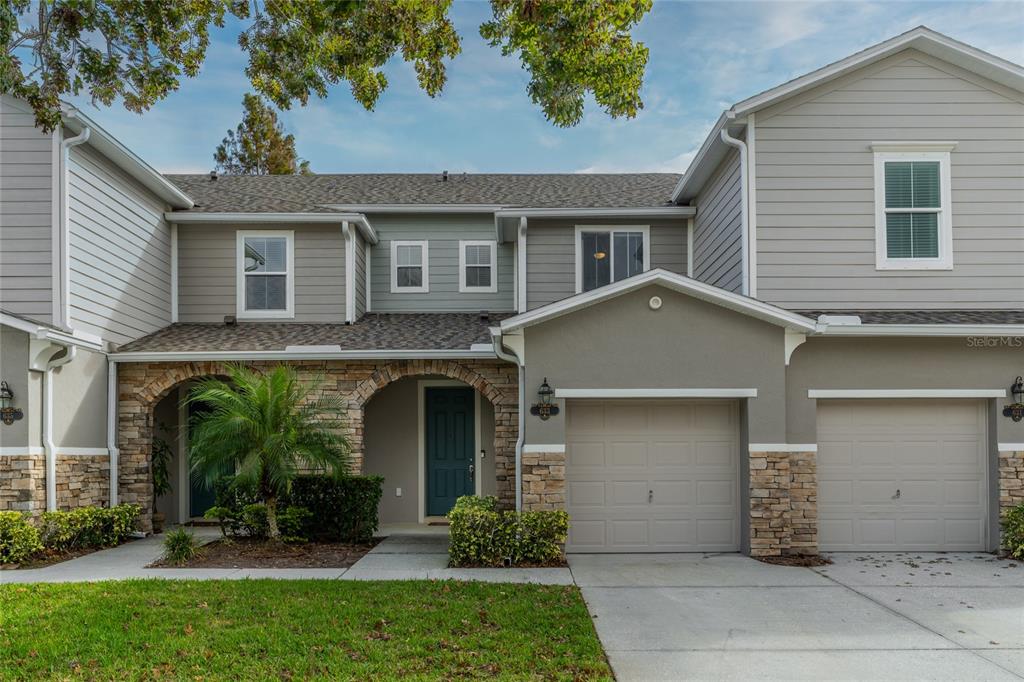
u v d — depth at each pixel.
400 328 13.94
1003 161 11.50
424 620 6.82
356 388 12.47
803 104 11.56
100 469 11.78
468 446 14.70
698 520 10.66
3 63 7.69
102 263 11.84
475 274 15.65
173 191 13.55
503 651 6.04
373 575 8.90
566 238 14.73
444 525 14.16
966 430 10.80
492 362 12.48
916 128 11.53
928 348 10.62
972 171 11.50
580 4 8.63
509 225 14.78
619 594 8.08
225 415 10.45
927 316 10.85
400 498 14.50
